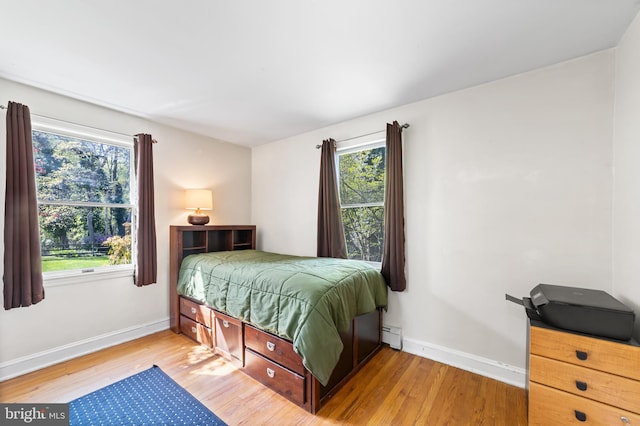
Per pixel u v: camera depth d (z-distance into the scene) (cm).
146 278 284
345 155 320
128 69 203
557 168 195
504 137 216
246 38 167
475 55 185
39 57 186
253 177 422
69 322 244
